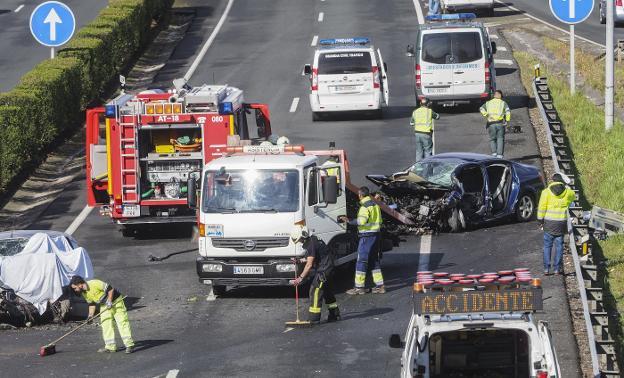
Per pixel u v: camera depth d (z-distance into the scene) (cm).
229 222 4538
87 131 5806
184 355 3884
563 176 5103
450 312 2850
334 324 4225
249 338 4072
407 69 9994
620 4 11912
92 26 9606
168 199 5622
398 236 5472
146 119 5591
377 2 12900
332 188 4572
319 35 11412
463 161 5825
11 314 4403
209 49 10981
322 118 8456
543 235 5081
